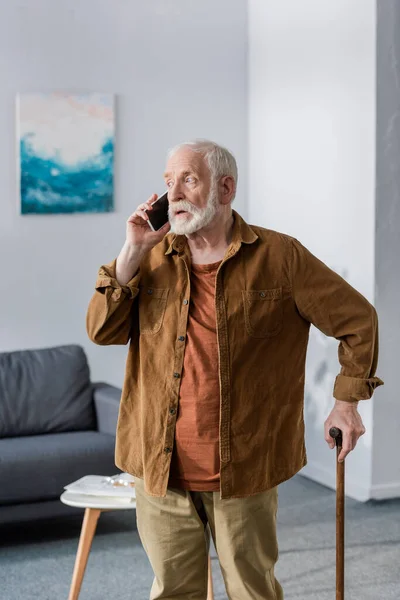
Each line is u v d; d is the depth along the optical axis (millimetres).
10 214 5773
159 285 2605
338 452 2658
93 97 5891
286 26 5945
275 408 2588
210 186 2521
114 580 4094
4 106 5719
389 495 5336
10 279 5801
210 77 6297
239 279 2559
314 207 5738
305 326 2658
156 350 2578
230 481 2518
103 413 5191
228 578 2625
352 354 2611
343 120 5422
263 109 6250
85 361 5379
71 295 5938
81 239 5945
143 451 2574
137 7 6047
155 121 6137
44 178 5809
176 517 2605
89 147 5895
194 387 2527
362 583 4055
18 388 5137
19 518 4551
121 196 6051
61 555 4438
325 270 2619
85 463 4637
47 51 5812
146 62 6094
